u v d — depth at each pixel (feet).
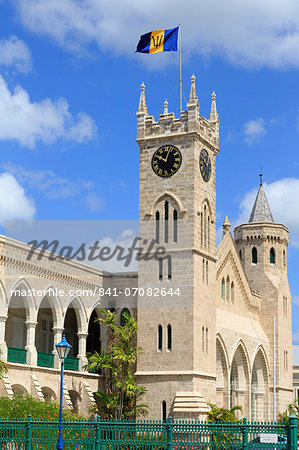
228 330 258.78
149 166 241.14
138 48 239.30
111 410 222.48
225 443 134.10
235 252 283.79
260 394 290.35
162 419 222.28
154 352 228.43
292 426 130.31
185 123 237.45
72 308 256.52
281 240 315.17
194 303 226.99
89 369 223.51
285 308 311.88
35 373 204.85
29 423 146.10
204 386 226.99
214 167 250.37
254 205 325.01
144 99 246.68
